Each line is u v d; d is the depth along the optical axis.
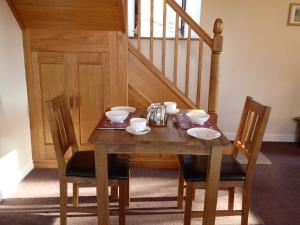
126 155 2.09
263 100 3.94
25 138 2.85
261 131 1.80
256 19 3.66
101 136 1.74
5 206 2.33
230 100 3.93
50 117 1.80
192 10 3.77
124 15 2.56
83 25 2.65
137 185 2.69
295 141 3.99
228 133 4.01
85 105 2.88
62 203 1.94
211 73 2.73
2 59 2.39
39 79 2.82
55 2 2.43
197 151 1.71
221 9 3.62
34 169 2.99
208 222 1.86
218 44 2.65
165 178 2.84
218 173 1.76
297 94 3.92
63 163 1.89
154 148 1.69
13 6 2.46
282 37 3.73
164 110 2.04
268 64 3.82
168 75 3.76
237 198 2.50
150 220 2.18
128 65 2.81
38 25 2.66
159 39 3.65
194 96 3.82
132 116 2.18
